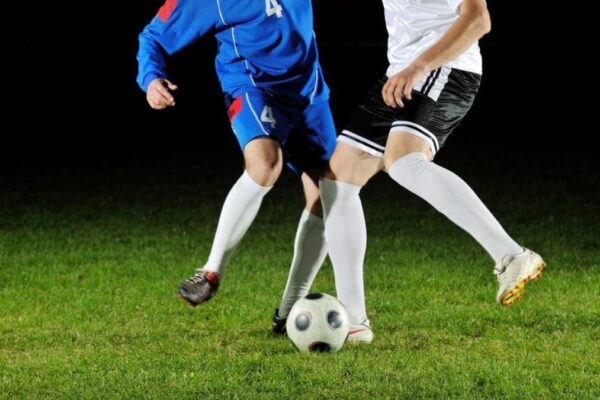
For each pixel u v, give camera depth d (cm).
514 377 1188
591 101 4278
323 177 1388
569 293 1655
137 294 1705
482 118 4016
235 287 1752
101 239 2186
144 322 1518
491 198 2639
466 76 1310
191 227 2316
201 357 1301
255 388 1164
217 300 1658
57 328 1488
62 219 2406
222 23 1418
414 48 1307
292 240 2167
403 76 1203
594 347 1329
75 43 5300
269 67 1427
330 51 5344
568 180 2850
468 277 1798
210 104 4269
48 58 5059
